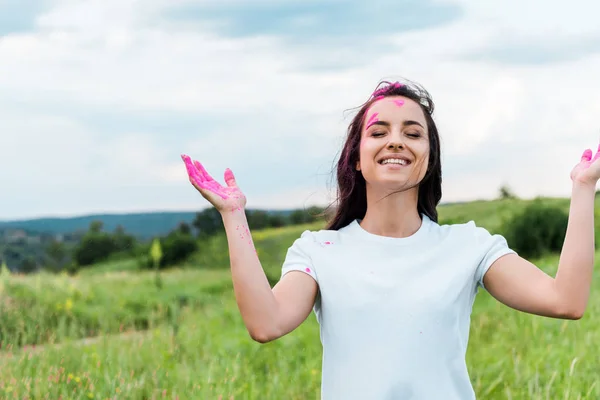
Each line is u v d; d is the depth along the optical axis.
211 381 5.50
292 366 6.33
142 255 26.20
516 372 5.31
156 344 7.03
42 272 13.13
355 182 2.94
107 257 26.89
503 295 2.64
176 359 6.43
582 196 2.53
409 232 2.78
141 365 6.30
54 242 26.48
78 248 26.62
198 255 24.94
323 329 2.70
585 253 2.48
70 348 6.83
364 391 2.52
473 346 6.63
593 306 7.89
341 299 2.61
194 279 14.98
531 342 6.32
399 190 2.73
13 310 9.75
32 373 5.98
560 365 5.46
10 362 6.34
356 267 2.65
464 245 2.70
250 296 2.49
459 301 2.61
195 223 27.17
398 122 2.75
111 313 10.15
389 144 2.71
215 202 2.54
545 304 2.53
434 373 2.53
